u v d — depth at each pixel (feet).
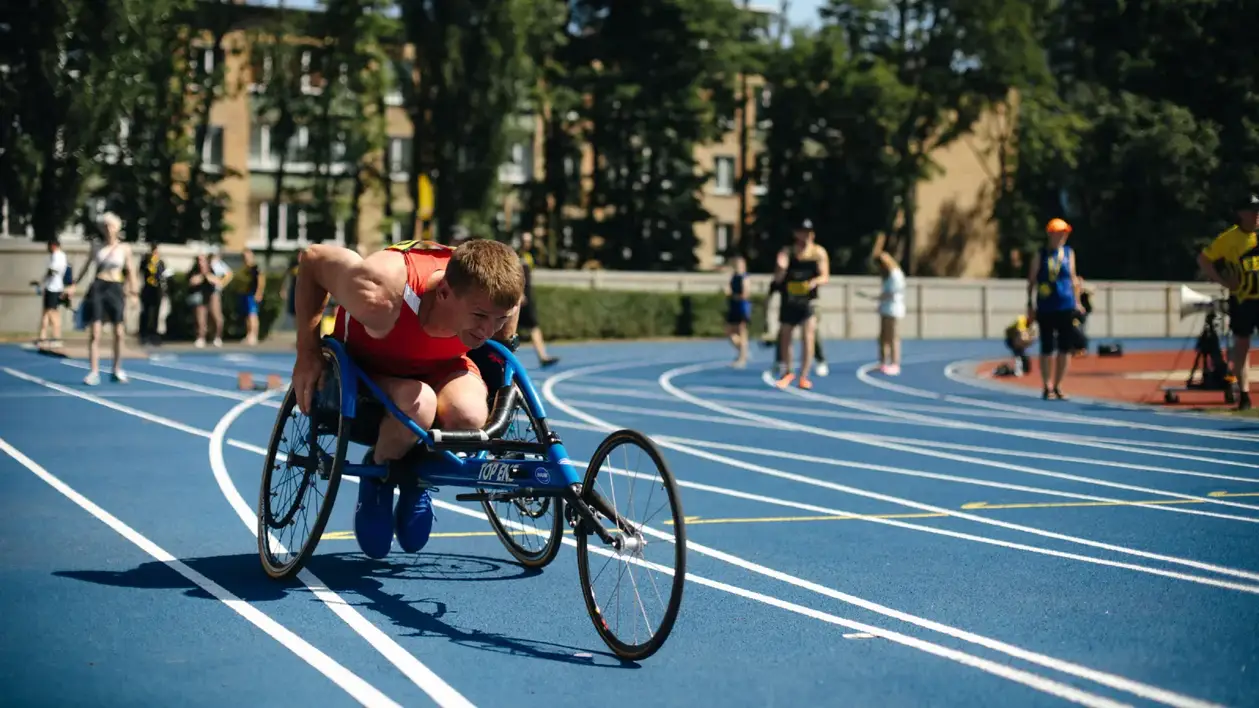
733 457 35.78
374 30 149.38
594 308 121.39
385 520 20.10
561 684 14.32
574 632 16.71
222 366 73.00
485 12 151.74
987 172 201.87
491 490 18.54
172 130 150.82
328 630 16.60
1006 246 195.52
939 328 144.87
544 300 116.16
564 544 22.72
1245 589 19.36
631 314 124.77
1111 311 149.89
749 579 20.11
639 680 14.53
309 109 151.43
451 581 19.71
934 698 13.84
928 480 31.45
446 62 150.51
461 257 17.49
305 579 19.71
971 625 17.13
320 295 18.98
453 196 154.71
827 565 21.21
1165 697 13.84
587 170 202.08
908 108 180.55
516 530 21.21
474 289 17.35
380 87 151.53
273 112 182.39
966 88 180.55
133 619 17.02
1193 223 168.76
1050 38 188.24
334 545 22.53
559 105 166.61
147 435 39.14
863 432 42.42
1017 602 18.48
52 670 14.64
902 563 21.38
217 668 14.79
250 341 96.68
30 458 33.68
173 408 47.75
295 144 183.83
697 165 176.65
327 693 13.87
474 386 19.10
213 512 25.79
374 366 19.13
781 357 64.23
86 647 15.62
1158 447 38.47
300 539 19.39
